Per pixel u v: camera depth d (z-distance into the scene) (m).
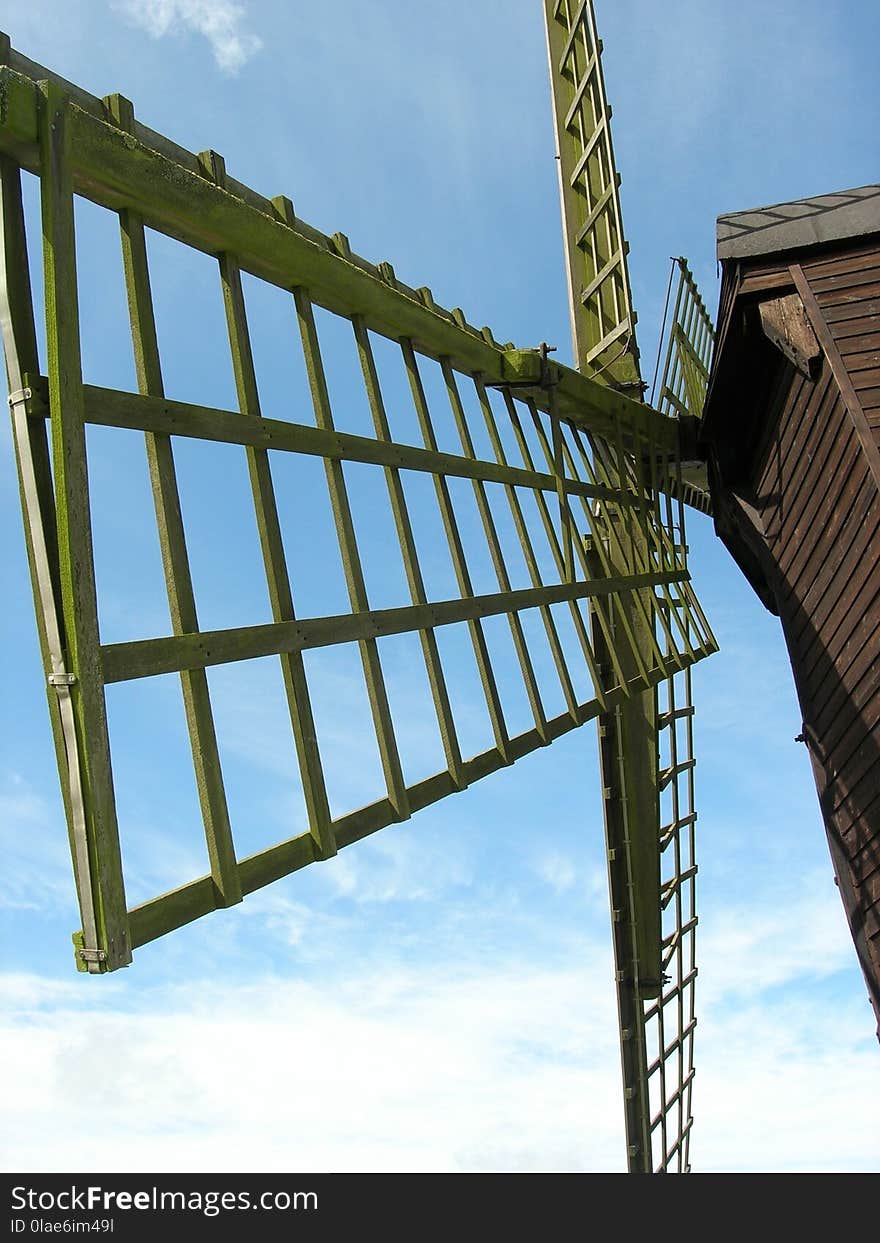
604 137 10.67
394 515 5.08
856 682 8.52
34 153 3.23
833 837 9.73
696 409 12.21
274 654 3.88
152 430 3.52
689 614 10.41
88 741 3.00
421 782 4.80
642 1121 9.73
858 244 8.17
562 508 7.24
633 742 10.12
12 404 3.14
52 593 3.08
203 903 3.41
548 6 11.77
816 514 8.91
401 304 5.49
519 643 6.02
